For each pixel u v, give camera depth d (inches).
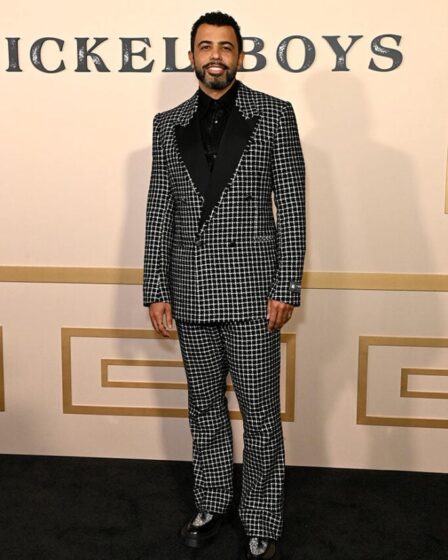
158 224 74.0
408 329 93.1
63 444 99.6
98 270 95.1
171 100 91.0
